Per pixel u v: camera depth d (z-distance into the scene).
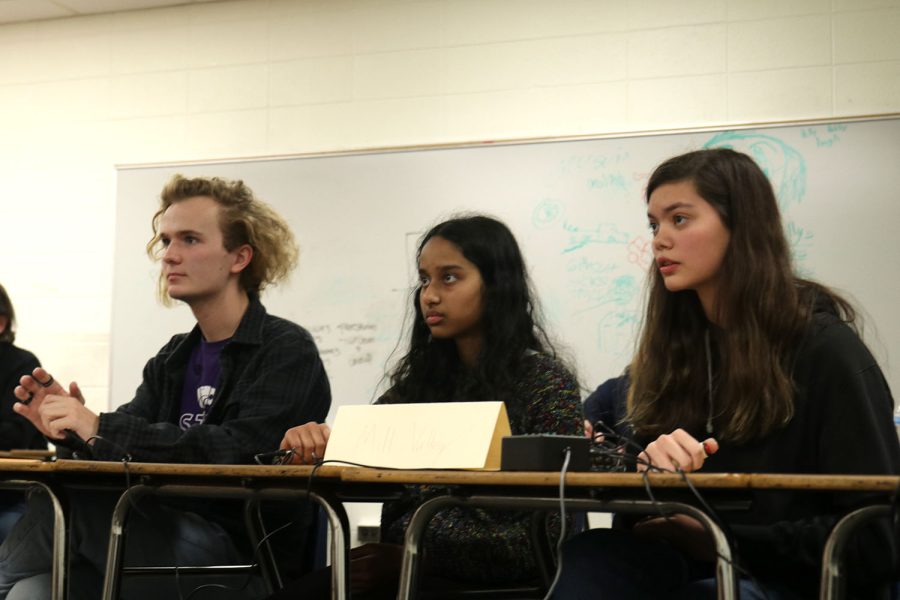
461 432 1.62
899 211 3.82
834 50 3.99
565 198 4.14
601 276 4.07
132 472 1.70
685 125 4.08
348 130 4.48
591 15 4.25
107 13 4.86
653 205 1.84
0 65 4.94
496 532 1.85
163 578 2.16
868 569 1.44
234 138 4.62
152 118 4.74
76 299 4.73
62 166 4.83
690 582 1.65
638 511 1.43
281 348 2.44
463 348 2.12
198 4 4.74
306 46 4.59
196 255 2.51
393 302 4.30
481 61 4.36
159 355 2.67
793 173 3.93
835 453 1.59
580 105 4.22
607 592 1.51
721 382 1.80
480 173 4.26
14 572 2.07
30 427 3.73
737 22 4.09
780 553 1.55
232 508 2.28
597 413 3.28
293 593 1.86
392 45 4.47
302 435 1.95
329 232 4.41
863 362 1.64
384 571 1.92
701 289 1.83
